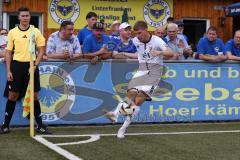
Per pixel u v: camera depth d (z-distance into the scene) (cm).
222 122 1048
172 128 965
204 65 1030
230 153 738
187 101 1027
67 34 959
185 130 942
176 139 846
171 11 1773
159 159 694
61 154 714
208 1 1816
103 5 1698
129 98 879
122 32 1038
